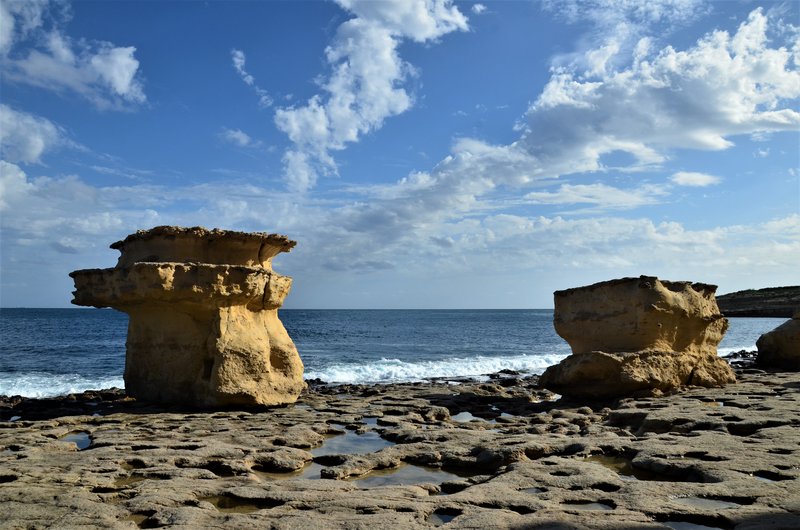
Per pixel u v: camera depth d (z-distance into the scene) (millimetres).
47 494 7027
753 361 28672
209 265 14102
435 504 6707
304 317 130250
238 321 14828
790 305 94750
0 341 48219
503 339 55469
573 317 17922
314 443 10648
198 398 14273
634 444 9578
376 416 13664
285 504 6770
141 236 14648
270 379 14727
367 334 62500
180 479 7898
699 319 17516
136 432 11203
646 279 16750
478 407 15469
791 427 10500
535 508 6543
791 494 6797
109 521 6141
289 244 16531
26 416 13508
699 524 6191
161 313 15109
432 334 63625
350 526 5930
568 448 9719
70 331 63469
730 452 8766
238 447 9656
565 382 16281
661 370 16094
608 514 6258
